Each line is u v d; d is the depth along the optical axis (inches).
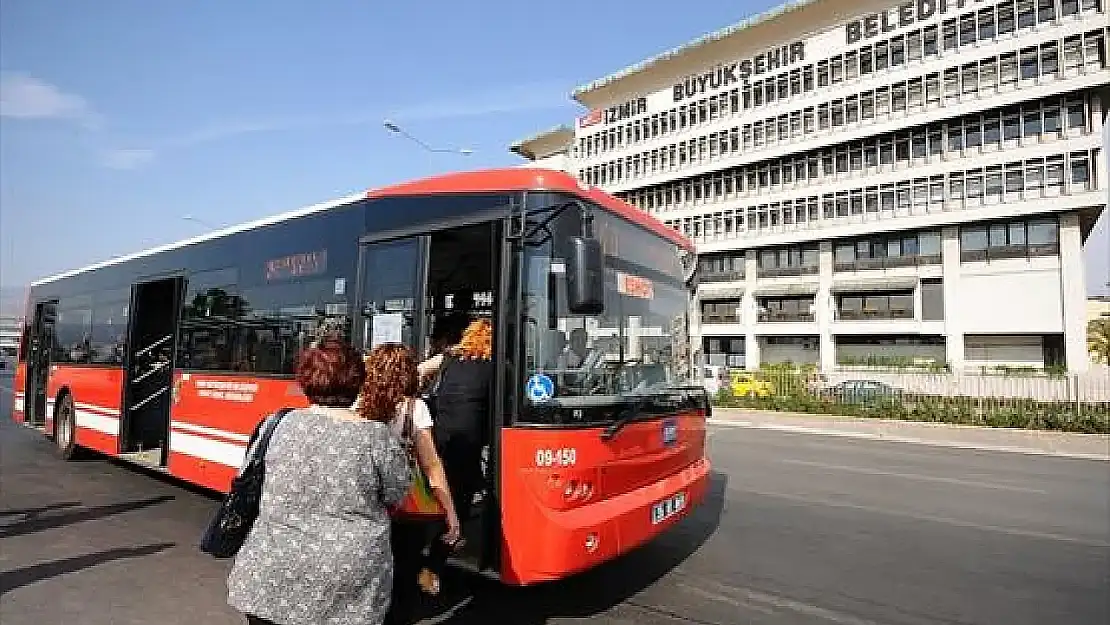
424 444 140.0
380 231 216.1
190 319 307.0
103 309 386.0
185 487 345.7
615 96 2704.2
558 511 167.9
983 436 694.5
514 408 171.5
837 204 2059.5
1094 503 361.7
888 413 882.1
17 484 349.4
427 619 187.3
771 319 2191.2
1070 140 1667.1
